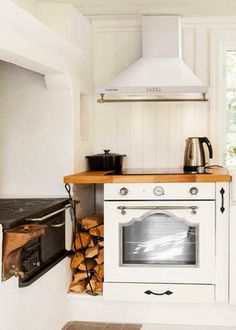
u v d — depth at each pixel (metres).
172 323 3.50
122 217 3.41
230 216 3.35
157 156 4.19
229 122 4.20
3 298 2.32
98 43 4.20
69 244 3.53
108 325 3.49
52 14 3.50
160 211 3.37
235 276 3.35
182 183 3.37
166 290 3.41
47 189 3.63
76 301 3.57
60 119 3.60
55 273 3.21
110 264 3.44
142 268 3.42
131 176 3.38
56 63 3.24
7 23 2.43
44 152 3.63
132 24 4.14
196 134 4.14
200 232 3.37
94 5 3.59
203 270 3.38
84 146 3.94
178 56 3.89
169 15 3.90
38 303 2.85
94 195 4.25
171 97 3.97
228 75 4.18
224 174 3.38
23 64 2.97
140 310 3.53
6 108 3.66
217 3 3.61
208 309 3.46
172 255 3.44
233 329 3.38
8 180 3.67
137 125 4.20
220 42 4.09
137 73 3.77
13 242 2.30
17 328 2.50
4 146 3.67
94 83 4.22
